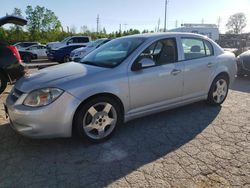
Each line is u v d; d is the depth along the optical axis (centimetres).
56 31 5909
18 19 652
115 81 365
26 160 325
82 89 340
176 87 440
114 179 287
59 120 331
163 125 432
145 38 423
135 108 398
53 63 1686
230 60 530
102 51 446
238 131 410
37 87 333
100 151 347
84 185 277
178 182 280
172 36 446
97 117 362
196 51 478
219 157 330
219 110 507
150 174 295
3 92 660
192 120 454
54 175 294
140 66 387
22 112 325
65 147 357
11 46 643
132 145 364
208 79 492
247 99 595
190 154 338
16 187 273
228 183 279
